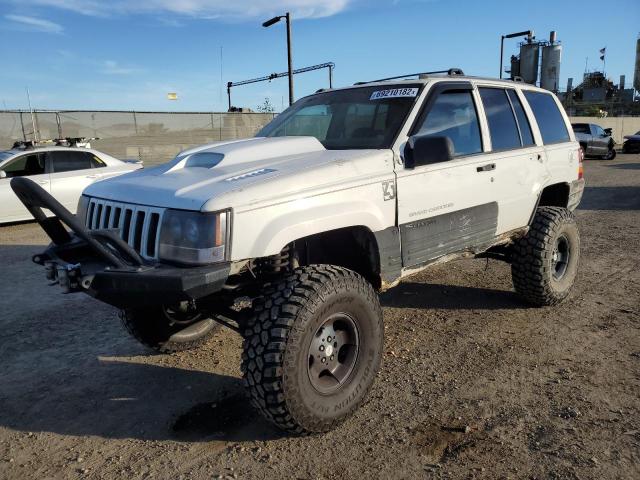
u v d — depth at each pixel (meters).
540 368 3.85
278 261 3.18
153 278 2.62
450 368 3.90
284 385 2.79
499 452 2.87
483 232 4.40
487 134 4.46
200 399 3.59
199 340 4.41
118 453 2.99
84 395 3.68
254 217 2.84
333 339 3.11
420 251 3.84
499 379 3.70
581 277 6.09
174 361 4.20
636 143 30.06
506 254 5.18
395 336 4.53
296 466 2.82
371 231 3.45
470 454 2.86
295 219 2.98
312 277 2.97
